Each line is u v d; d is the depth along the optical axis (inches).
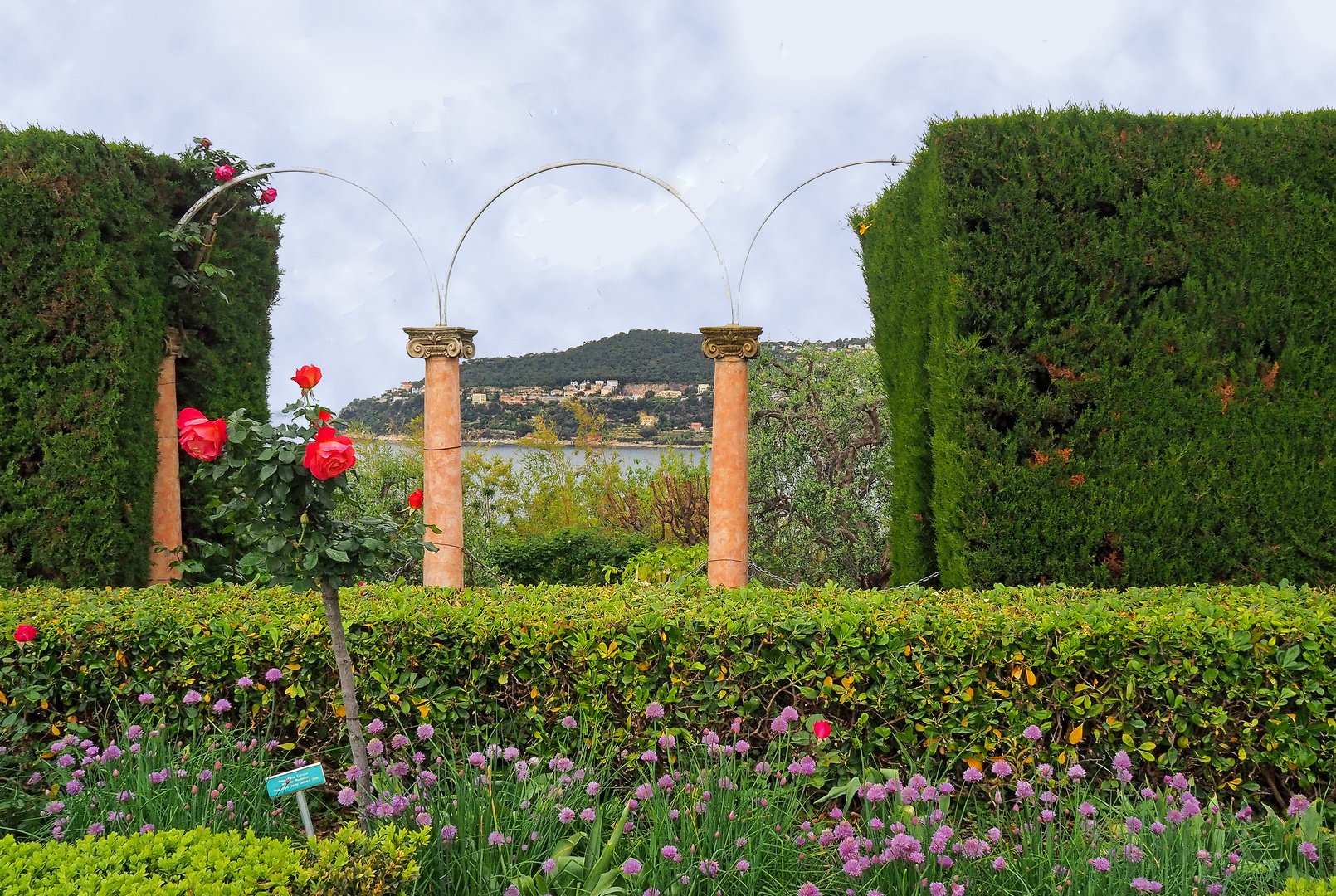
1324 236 172.1
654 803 108.0
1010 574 169.3
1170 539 169.8
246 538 108.9
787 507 314.0
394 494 379.9
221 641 139.6
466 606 145.1
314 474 103.3
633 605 144.2
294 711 139.6
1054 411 169.8
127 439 197.9
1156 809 110.0
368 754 120.6
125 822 108.1
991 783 127.7
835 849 105.0
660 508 364.5
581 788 113.4
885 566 308.2
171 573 220.4
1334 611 137.3
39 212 189.3
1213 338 171.8
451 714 135.3
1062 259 170.4
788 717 113.8
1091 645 130.1
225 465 105.3
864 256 273.6
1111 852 98.1
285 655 138.2
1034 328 171.2
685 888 94.3
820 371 318.3
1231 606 139.6
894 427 232.7
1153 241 171.9
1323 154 173.2
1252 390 170.7
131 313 199.5
